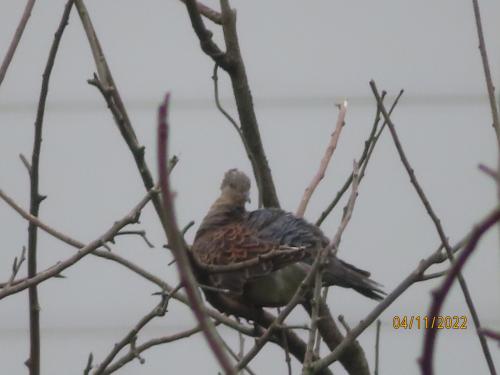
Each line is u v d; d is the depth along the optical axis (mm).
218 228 11703
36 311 8414
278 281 10469
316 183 10039
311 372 6973
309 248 10516
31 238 8352
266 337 7547
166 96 3594
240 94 10367
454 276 3467
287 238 10672
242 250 10734
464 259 3455
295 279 10453
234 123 10438
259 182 10727
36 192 8484
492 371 7617
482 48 8812
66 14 8258
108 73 7805
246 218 11406
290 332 9406
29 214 7969
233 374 3484
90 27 8023
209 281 8461
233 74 10305
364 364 10148
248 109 10422
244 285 10555
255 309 9188
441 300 3484
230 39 10203
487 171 3844
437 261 7977
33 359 8398
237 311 9133
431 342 3463
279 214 11039
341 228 7473
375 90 8797
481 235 3430
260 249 10617
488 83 8586
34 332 8414
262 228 10969
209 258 10914
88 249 7570
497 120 8320
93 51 7922
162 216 7367
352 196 7785
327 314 9969
